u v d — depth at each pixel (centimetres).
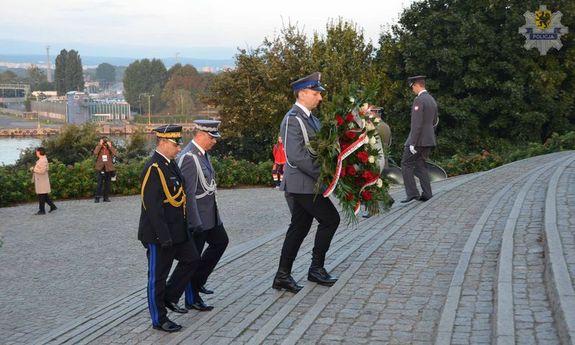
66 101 17938
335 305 582
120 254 1169
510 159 2195
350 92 650
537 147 2189
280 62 3162
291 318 575
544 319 466
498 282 555
